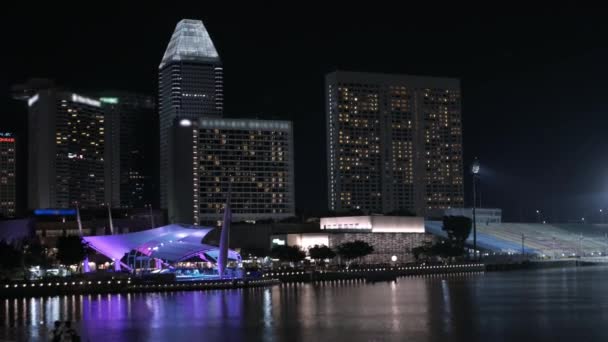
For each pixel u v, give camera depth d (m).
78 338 84.06
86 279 196.12
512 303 148.50
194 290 192.25
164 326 118.00
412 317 126.50
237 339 104.44
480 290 183.12
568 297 160.50
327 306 146.25
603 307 139.62
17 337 106.62
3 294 172.38
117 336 108.19
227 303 154.00
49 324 120.75
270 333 109.50
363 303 151.75
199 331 112.31
